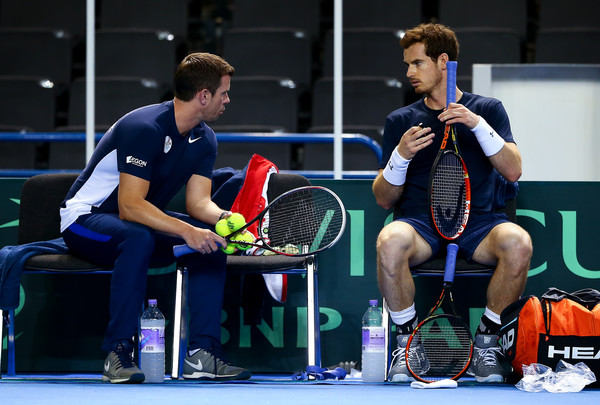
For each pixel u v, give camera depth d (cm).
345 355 1326
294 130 2319
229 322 1336
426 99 1241
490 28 2456
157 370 1135
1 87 2350
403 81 2431
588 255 1316
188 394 948
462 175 1153
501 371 1124
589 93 1619
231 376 1095
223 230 1113
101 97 2322
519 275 1105
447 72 1149
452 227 1148
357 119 2327
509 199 1262
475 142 1201
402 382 1111
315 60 2595
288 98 2323
